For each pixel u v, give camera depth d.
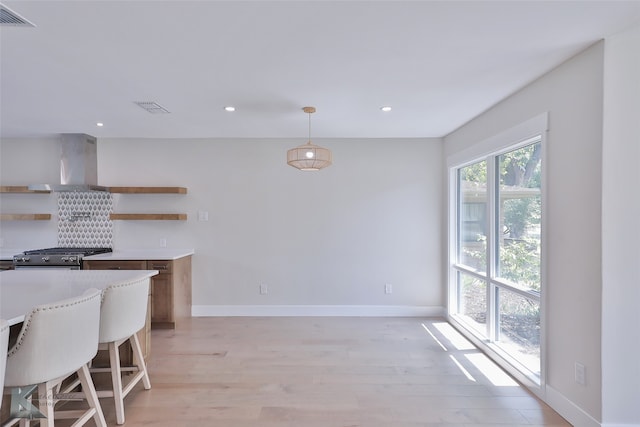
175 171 4.59
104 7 1.67
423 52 2.16
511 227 3.10
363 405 2.46
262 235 4.62
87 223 4.56
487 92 2.85
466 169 4.10
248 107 3.25
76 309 1.74
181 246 4.59
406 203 4.61
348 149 4.60
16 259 3.95
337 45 2.07
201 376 2.89
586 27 1.87
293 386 2.73
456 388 2.71
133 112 3.40
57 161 4.54
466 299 4.07
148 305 3.06
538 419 2.31
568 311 2.28
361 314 4.61
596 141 2.04
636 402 2.01
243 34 1.94
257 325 4.21
